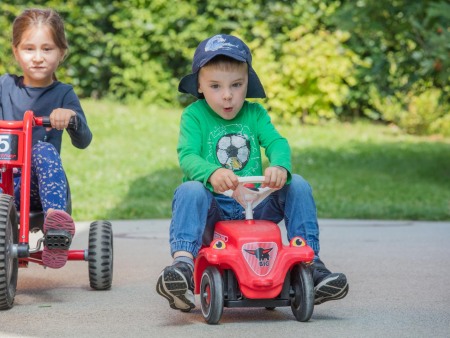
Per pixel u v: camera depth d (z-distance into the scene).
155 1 17.34
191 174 4.37
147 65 17.75
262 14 17.58
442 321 4.32
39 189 4.94
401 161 14.19
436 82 12.49
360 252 6.98
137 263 6.32
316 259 4.43
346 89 17.45
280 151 4.49
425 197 11.10
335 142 15.82
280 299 4.25
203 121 4.57
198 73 4.52
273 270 4.12
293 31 17.39
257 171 4.61
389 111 18.16
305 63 16.98
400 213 9.83
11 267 4.62
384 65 12.57
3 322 4.26
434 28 11.29
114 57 17.97
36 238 7.52
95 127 14.98
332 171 12.79
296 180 4.47
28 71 5.29
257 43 17.20
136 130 15.12
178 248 4.25
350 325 4.19
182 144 4.50
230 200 4.52
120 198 10.35
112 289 5.27
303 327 4.13
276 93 17.34
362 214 9.81
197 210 4.29
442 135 18.16
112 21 17.89
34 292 5.18
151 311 4.55
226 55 4.36
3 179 4.88
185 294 4.12
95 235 5.25
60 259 4.82
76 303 4.79
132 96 17.91
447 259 6.61
